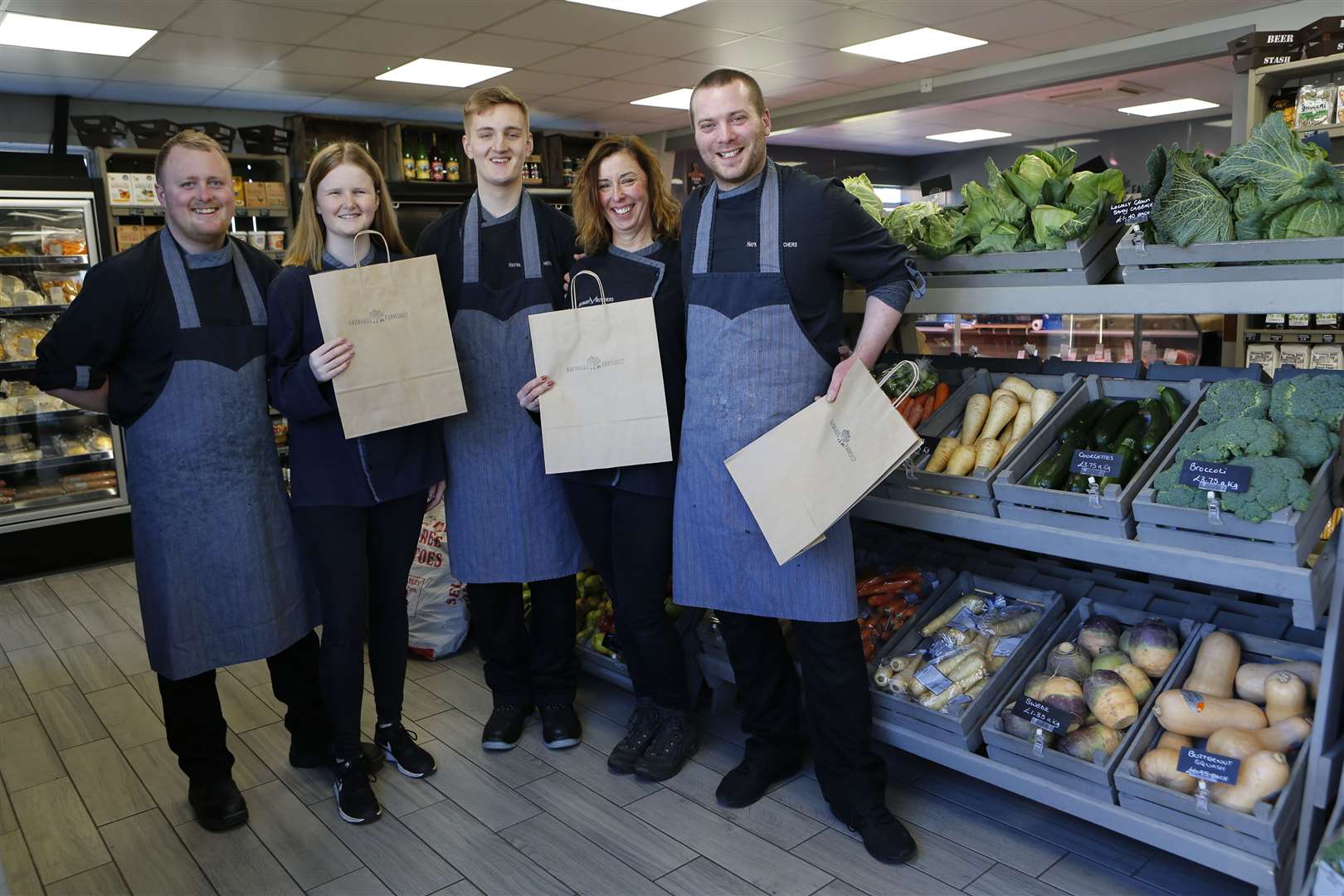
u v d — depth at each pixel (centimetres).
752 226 202
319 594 230
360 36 545
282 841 227
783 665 235
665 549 237
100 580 482
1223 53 638
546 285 244
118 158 564
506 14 522
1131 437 212
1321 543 186
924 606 251
